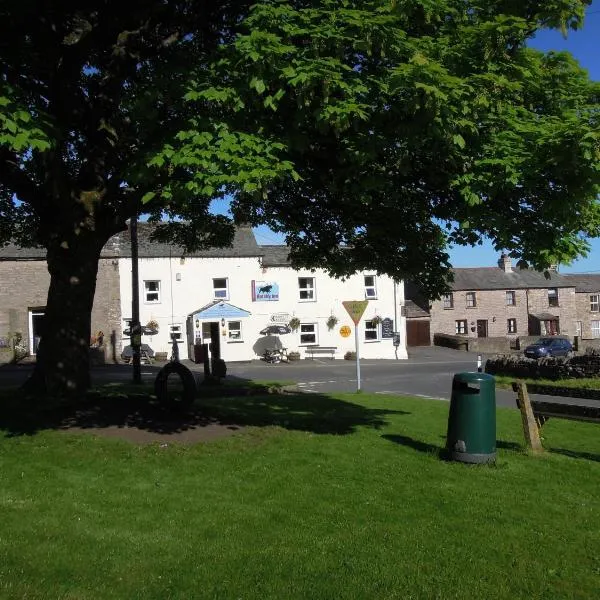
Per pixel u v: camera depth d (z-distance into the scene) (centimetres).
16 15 756
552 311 5325
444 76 616
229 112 681
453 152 696
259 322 3594
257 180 598
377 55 695
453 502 578
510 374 2523
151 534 471
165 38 941
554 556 465
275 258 3694
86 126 939
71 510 513
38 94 908
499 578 423
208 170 613
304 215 1100
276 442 776
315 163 783
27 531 462
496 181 679
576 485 673
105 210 940
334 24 659
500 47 693
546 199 727
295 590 391
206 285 3500
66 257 922
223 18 898
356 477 642
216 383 1786
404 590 398
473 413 725
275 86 651
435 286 1059
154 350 3388
